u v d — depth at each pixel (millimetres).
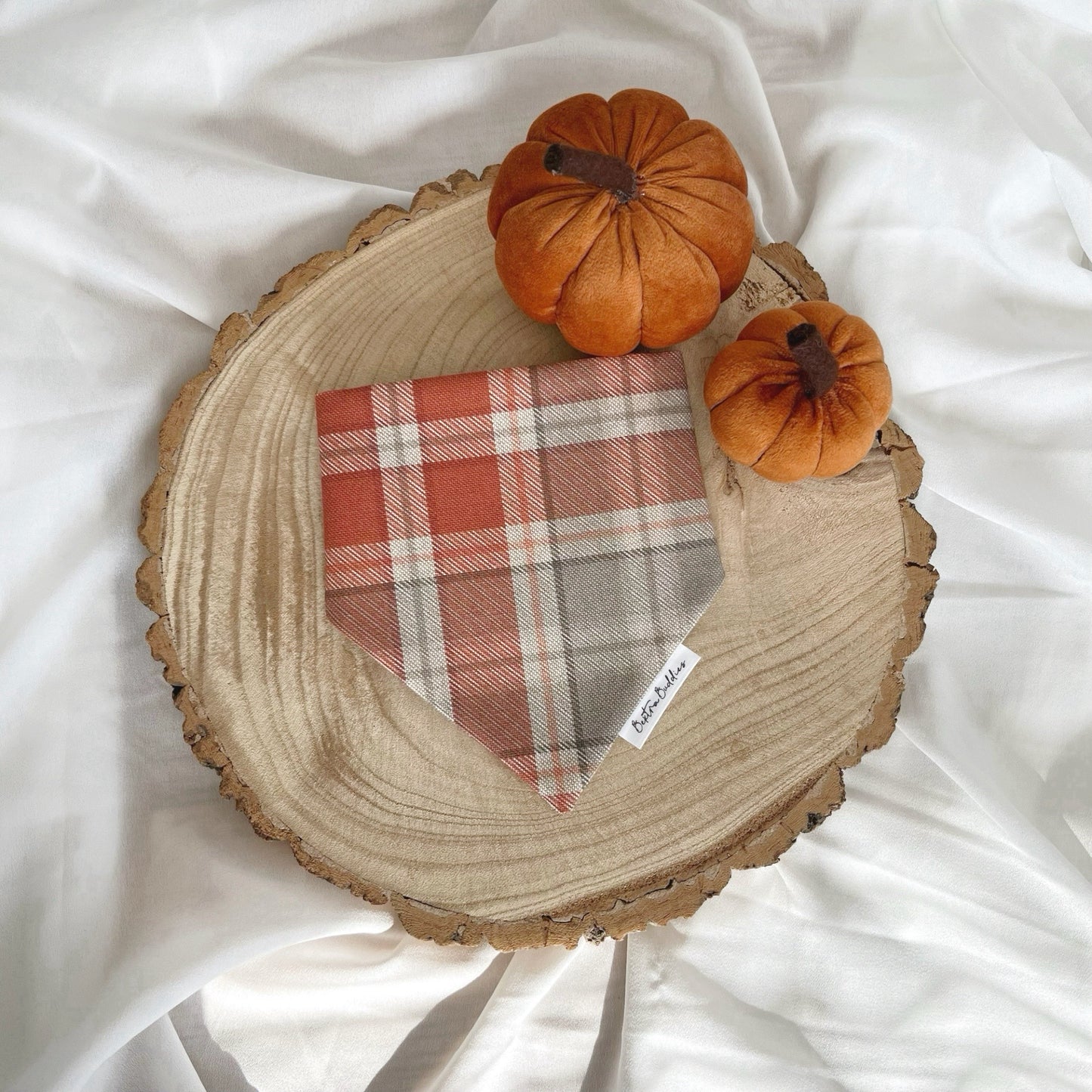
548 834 575
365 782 575
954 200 687
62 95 633
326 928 601
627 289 535
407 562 576
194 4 649
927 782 682
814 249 693
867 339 546
